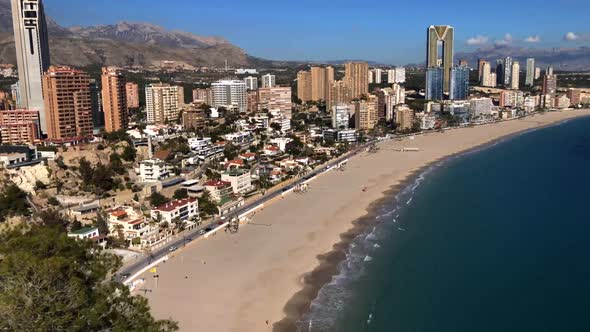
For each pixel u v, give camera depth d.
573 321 102.44
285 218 180.38
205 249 148.00
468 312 108.00
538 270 129.25
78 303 41.06
